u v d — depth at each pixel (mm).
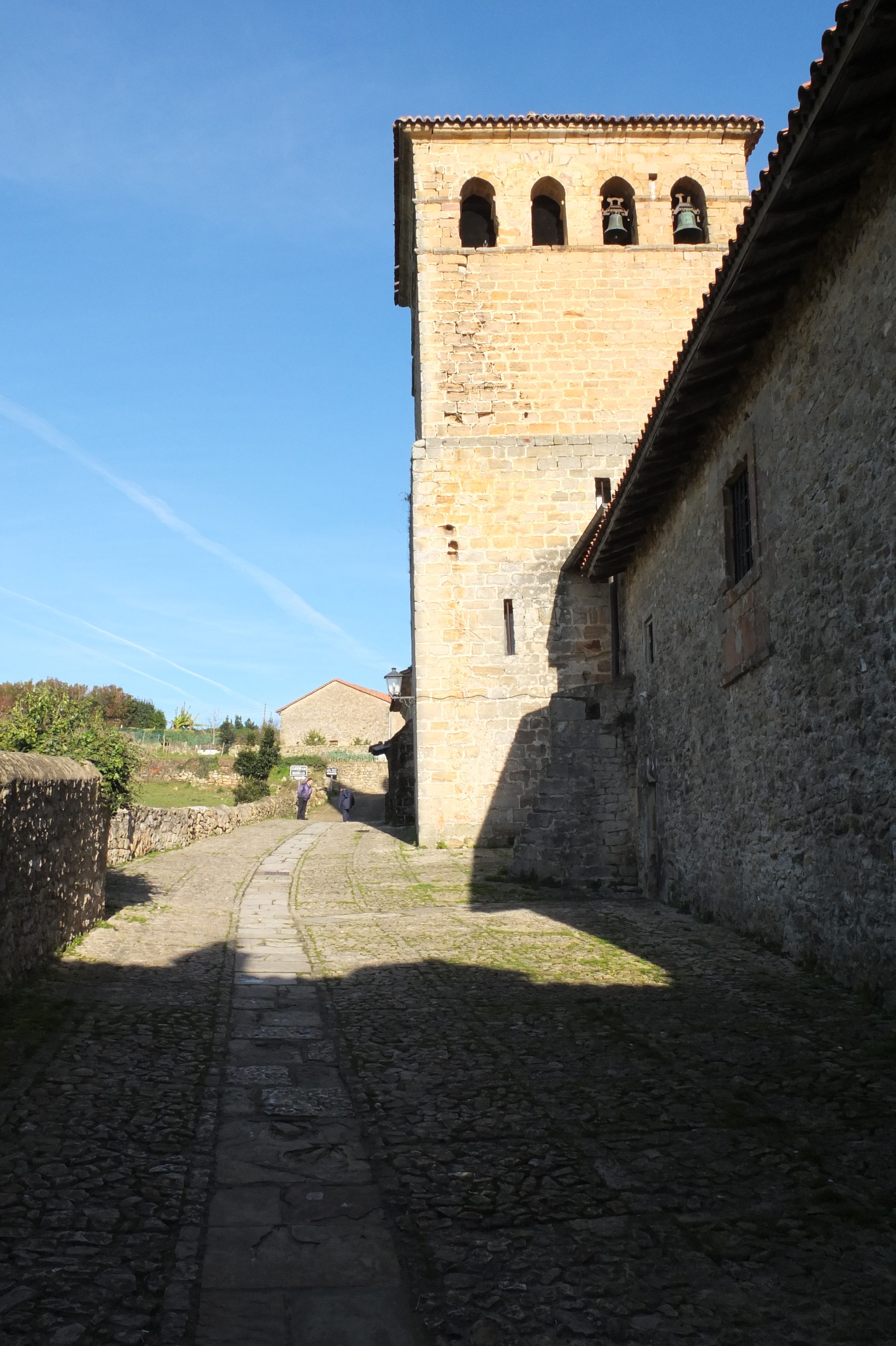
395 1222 4258
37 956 8719
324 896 15250
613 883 16328
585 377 23000
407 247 28359
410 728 29344
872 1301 3615
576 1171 4770
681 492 13695
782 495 9547
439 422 22719
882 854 7555
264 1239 4102
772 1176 4684
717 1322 3490
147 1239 4043
